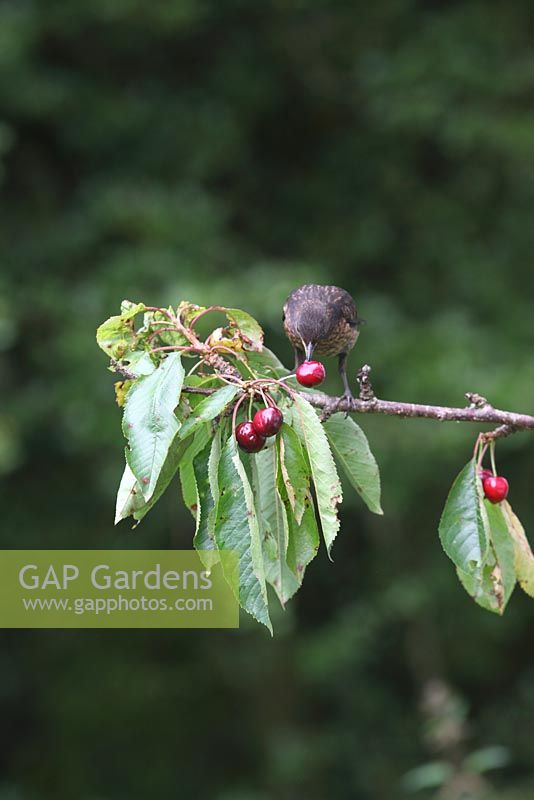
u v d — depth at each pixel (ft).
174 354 12.28
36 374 44.57
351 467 14.30
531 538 47.67
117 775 48.93
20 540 45.75
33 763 49.01
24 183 48.55
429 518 47.78
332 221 51.78
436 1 51.98
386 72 48.65
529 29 50.01
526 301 49.06
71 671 48.57
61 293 43.62
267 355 13.82
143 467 11.75
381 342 44.86
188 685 48.19
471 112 47.60
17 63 44.86
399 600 45.50
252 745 48.91
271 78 51.57
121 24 47.93
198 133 48.75
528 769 46.44
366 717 48.42
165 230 44.75
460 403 42.93
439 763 26.37
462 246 50.31
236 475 11.76
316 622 49.24
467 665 49.03
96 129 47.55
